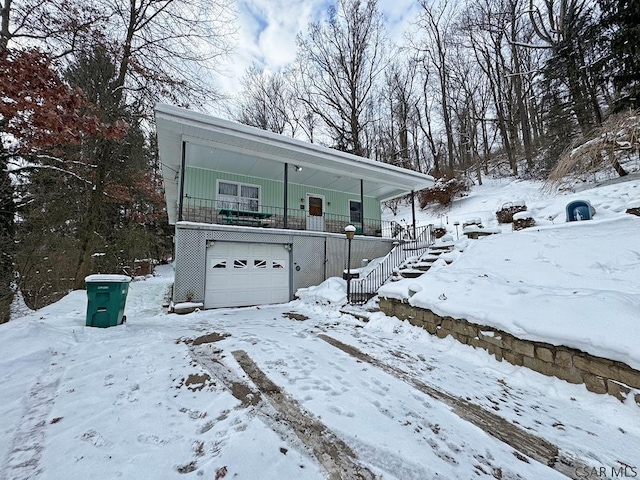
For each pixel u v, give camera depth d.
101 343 4.07
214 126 7.49
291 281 8.99
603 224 5.41
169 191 12.34
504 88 18.66
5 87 4.63
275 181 11.33
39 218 9.73
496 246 6.06
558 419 2.46
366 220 13.63
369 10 18.03
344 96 18.47
